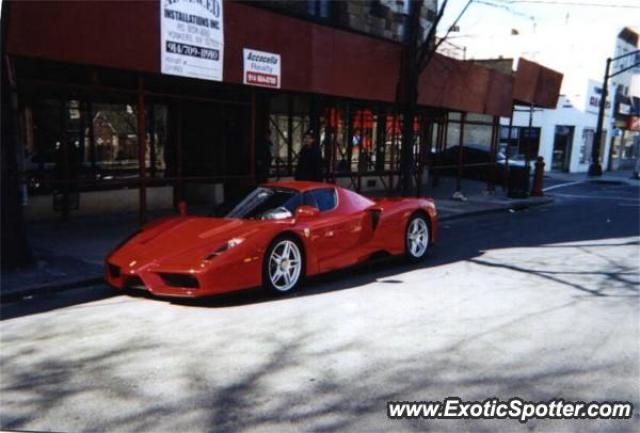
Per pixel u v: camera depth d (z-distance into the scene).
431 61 14.55
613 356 4.46
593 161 31.42
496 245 9.84
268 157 14.24
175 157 13.39
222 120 13.66
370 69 12.54
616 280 7.16
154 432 3.14
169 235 6.09
